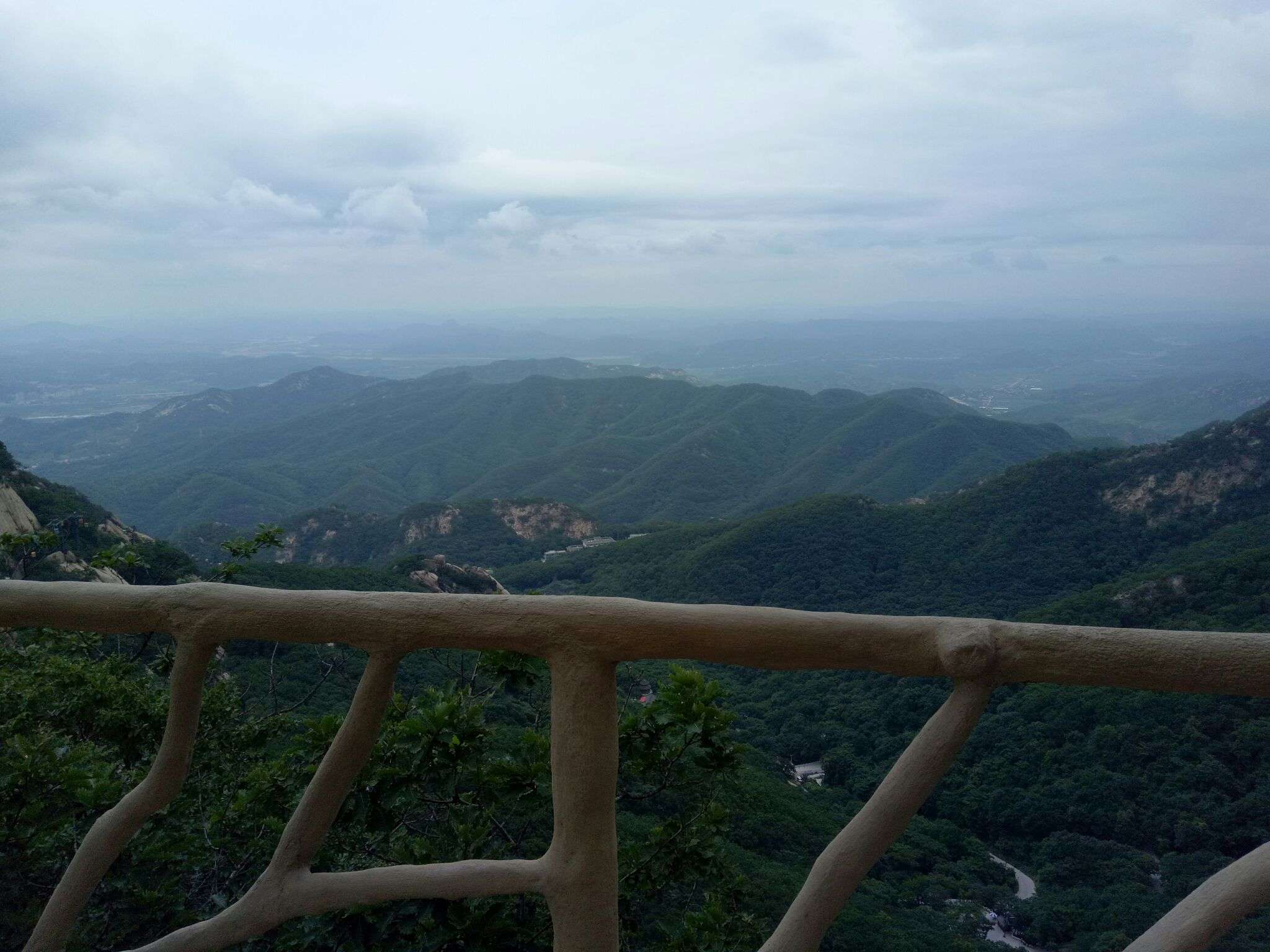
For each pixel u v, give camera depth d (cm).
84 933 179
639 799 234
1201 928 78
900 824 77
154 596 89
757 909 294
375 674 85
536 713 249
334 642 86
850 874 77
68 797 193
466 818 195
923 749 78
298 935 151
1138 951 78
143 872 188
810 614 79
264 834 221
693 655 80
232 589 88
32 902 183
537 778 195
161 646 418
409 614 84
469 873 85
